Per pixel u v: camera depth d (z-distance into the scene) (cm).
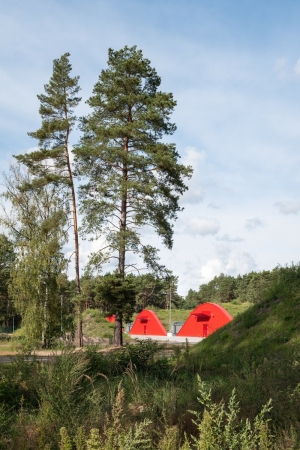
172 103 3086
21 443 501
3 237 3678
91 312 5997
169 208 3122
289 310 1541
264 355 1320
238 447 393
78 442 426
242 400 578
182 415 547
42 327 3419
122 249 2991
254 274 11819
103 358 1092
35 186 3575
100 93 3206
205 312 4316
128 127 3042
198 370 1126
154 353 1188
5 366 1045
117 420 459
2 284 7238
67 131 3719
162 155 3000
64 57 3744
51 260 3566
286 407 521
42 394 654
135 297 3120
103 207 3023
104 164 3177
